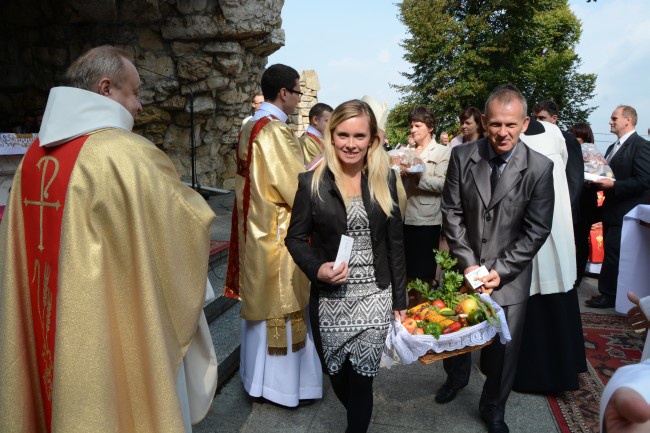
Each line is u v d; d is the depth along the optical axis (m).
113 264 1.81
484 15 28.86
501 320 2.52
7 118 10.52
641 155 4.88
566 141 3.88
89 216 1.77
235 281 3.30
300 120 15.99
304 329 3.08
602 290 5.19
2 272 1.93
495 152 2.76
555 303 3.23
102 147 1.80
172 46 10.33
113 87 1.94
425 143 4.45
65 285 1.73
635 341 4.25
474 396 3.29
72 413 1.71
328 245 2.33
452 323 2.54
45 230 1.84
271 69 3.15
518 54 30.59
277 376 3.09
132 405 1.87
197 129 11.34
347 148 2.23
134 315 1.84
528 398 3.30
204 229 1.99
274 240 2.99
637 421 1.07
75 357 1.72
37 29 10.05
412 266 4.45
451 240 2.81
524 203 2.66
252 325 3.14
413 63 30.72
